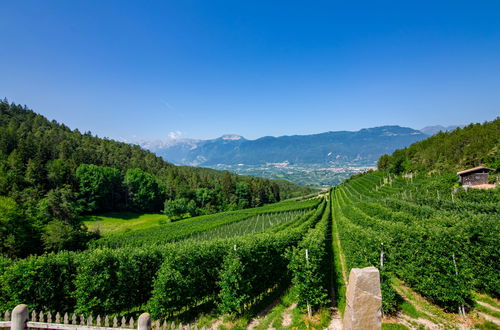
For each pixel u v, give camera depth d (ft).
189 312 52.11
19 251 115.75
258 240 61.00
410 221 79.71
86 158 320.70
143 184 300.20
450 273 40.50
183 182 352.28
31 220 129.29
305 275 45.80
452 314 40.09
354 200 229.66
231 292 47.65
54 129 414.82
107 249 55.31
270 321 44.11
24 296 47.65
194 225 207.82
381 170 412.16
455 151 260.21
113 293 51.65
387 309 40.40
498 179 161.48
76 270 52.29
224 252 58.08
